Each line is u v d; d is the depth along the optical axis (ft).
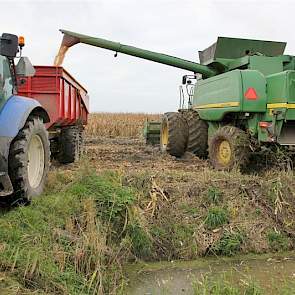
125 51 33.88
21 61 17.85
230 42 30.27
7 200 16.53
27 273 12.61
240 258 18.19
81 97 33.53
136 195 19.47
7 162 15.61
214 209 19.66
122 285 14.44
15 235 14.08
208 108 28.81
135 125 71.20
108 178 20.29
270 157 24.36
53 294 12.62
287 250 19.07
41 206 16.79
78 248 15.12
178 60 32.91
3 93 16.26
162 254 18.07
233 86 24.85
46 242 14.60
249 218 19.86
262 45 30.91
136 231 18.08
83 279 14.20
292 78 22.34
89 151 38.83
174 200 20.02
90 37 33.83
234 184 21.25
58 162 29.73
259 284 15.05
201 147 31.55
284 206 20.51
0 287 11.66
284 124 23.16
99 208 18.13
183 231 18.86
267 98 24.03
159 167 27.25
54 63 34.71
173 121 32.48
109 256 16.35
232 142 24.40
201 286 14.34
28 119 17.44
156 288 14.99
